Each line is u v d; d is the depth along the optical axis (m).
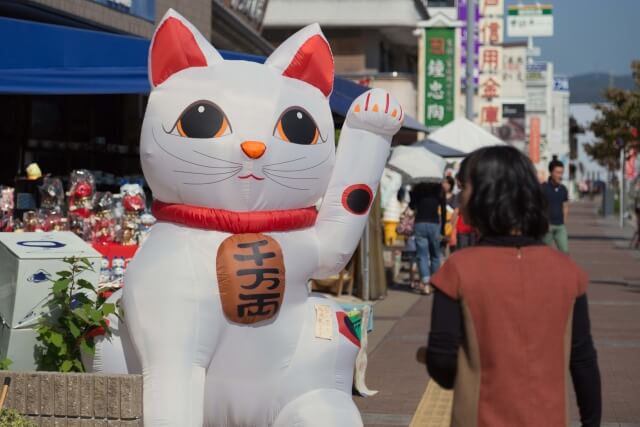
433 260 15.91
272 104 5.67
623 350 10.95
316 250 5.95
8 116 13.30
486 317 3.69
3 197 9.12
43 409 5.45
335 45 35.78
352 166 6.08
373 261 14.84
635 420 7.80
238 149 5.54
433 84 31.27
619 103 35.50
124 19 14.09
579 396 3.82
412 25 34.97
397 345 11.20
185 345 5.44
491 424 3.64
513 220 3.80
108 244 8.72
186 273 5.49
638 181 43.09
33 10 11.97
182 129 5.61
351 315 8.38
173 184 5.67
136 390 5.39
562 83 76.69
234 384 5.64
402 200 22.42
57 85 9.20
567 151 78.06
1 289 6.26
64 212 9.69
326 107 6.05
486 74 38.81
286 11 34.97
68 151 14.16
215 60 5.86
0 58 9.70
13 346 6.06
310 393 5.71
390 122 6.14
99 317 5.76
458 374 3.73
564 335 3.73
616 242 30.88
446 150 20.56
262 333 5.62
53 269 6.09
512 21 66.38
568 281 3.76
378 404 8.29
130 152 15.52
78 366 5.99
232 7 19.69
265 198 5.67
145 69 9.36
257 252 5.57
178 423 5.36
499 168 3.84
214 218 5.60
